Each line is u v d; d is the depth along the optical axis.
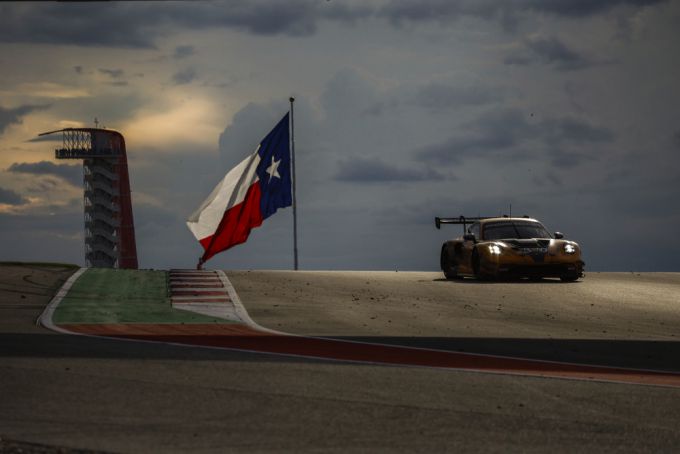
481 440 7.83
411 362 12.06
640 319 18.47
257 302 20.17
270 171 33.88
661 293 22.98
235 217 33.53
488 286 24.12
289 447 7.47
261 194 33.81
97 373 10.55
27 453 7.04
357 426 8.23
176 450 7.30
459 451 7.45
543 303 20.88
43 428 7.94
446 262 27.11
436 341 14.63
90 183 151.12
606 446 7.73
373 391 9.81
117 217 151.50
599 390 10.21
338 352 12.95
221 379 10.30
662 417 8.88
